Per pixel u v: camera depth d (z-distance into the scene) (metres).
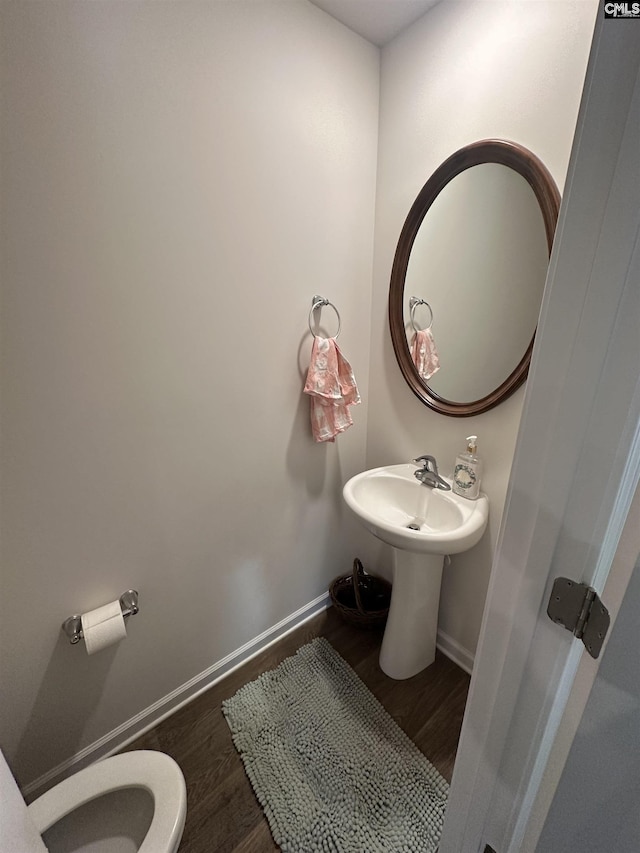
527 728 0.59
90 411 0.98
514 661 0.58
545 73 0.96
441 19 1.13
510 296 1.15
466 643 1.53
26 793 1.09
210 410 1.20
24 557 0.96
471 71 1.09
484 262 1.19
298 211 1.24
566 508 0.49
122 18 0.83
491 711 0.63
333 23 1.18
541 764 0.59
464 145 1.15
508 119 1.05
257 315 1.24
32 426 0.90
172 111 0.94
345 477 1.73
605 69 0.38
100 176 0.87
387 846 0.99
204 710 1.35
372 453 1.75
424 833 1.01
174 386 1.11
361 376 1.64
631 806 0.41
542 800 0.55
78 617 1.07
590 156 0.41
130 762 0.89
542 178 1.00
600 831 0.44
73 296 0.90
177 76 0.92
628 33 0.36
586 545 0.47
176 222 1.00
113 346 0.98
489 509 1.32
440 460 1.46
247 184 1.11
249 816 1.06
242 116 1.05
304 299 1.35
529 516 0.53
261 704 1.36
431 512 1.39
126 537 1.12
